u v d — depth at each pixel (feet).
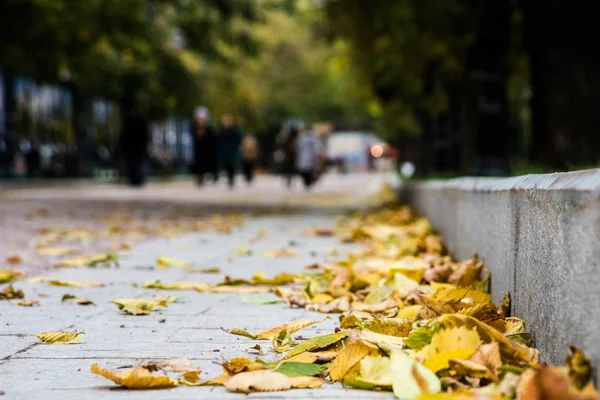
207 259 25.81
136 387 10.20
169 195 77.25
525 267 12.16
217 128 188.03
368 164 234.58
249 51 112.68
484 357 9.51
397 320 12.39
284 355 11.93
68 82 115.03
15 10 78.74
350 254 24.84
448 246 25.49
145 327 14.46
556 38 42.19
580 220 8.92
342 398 9.60
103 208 54.03
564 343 9.43
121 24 92.63
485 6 38.88
